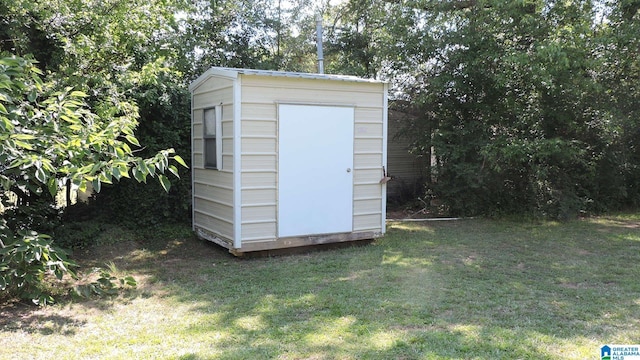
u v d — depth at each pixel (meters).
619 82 9.08
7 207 5.84
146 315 4.13
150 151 7.51
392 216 9.88
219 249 6.79
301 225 6.42
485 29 8.91
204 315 4.11
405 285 4.93
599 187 10.17
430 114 10.01
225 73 6.13
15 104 4.52
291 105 6.27
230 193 6.21
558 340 3.49
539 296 4.58
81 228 6.96
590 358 3.20
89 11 6.69
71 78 6.30
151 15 7.77
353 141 6.76
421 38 9.43
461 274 5.37
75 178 3.98
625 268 5.65
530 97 9.30
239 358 3.22
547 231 8.11
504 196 9.66
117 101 6.23
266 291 4.79
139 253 6.57
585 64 8.18
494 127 9.59
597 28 8.83
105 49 7.12
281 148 6.24
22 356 3.27
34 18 6.26
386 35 10.29
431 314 4.07
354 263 5.89
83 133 4.32
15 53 6.16
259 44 12.72
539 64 8.09
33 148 4.08
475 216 9.62
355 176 6.82
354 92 6.73
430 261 6.00
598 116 9.23
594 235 7.75
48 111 4.41
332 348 3.38
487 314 4.07
